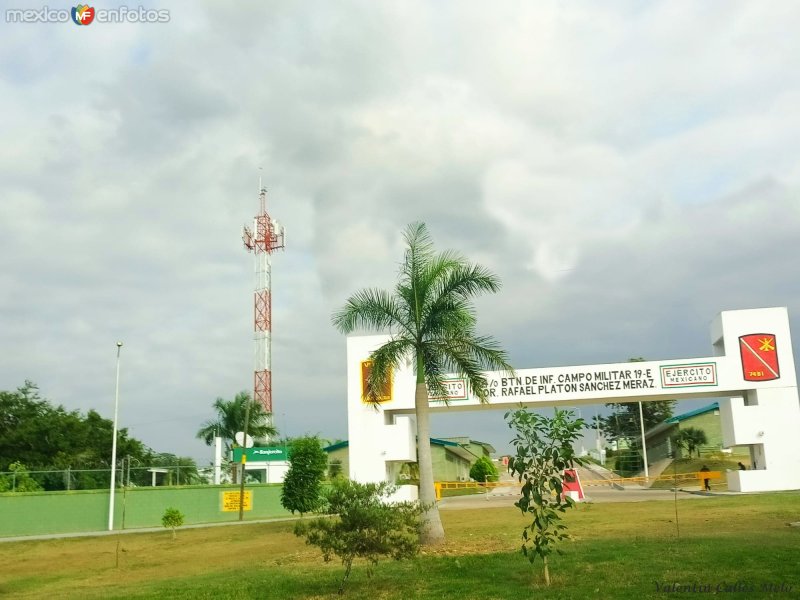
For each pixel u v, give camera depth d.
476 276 19.30
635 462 72.25
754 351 33.94
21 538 30.91
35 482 35.72
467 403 34.00
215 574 15.96
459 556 15.53
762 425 33.59
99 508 35.53
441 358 19.44
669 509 26.02
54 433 47.78
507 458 11.53
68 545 27.81
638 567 12.16
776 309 34.25
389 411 35.94
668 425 67.38
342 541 11.84
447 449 66.88
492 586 11.43
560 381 34.19
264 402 54.00
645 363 34.25
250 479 44.53
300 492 31.77
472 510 31.53
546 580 11.23
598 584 10.94
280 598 11.66
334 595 11.65
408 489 34.88
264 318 55.50
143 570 19.27
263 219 56.94
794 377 33.62
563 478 11.37
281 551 20.83
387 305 19.66
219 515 38.25
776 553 12.59
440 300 19.31
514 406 34.38
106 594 13.92
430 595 11.04
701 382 33.91
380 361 19.28
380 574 13.55
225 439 50.47
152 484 38.94
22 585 17.42
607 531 19.34
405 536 12.69
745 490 33.47
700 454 64.50
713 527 18.66
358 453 34.59
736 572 11.12
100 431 50.97
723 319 34.50
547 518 11.23
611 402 35.75
